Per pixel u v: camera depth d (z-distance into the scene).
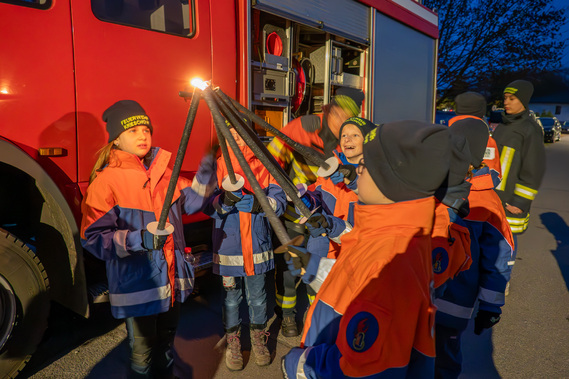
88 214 1.83
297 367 1.12
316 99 4.45
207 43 3.03
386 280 1.03
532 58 19.34
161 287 1.92
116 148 1.97
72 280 2.37
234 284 2.61
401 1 5.38
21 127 2.19
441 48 19.75
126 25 2.58
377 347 0.99
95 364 2.60
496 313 2.07
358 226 1.20
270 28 3.58
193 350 2.83
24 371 2.50
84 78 2.41
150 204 1.92
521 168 3.51
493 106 20.58
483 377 2.70
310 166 3.02
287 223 3.00
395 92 5.39
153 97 2.74
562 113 50.16
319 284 1.28
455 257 1.77
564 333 3.26
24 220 2.54
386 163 1.08
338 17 4.26
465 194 1.69
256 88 3.47
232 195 2.13
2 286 2.19
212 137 3.09
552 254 5.12
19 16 2.15
